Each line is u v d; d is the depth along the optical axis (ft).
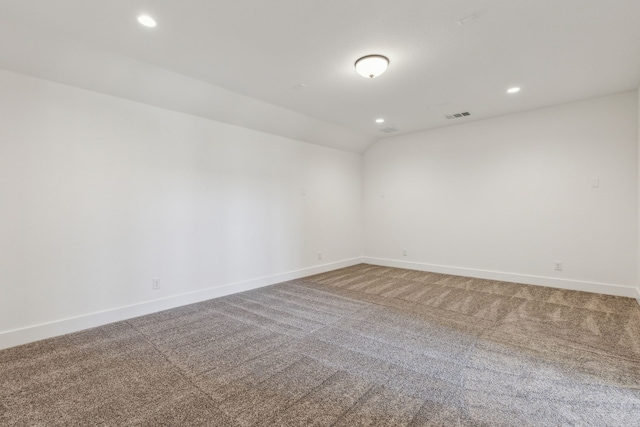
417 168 18.40
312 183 17.79
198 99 11.80
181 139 12.07
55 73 8.94
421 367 7.25
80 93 9.62
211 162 13.04
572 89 11.89
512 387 6.40
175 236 11.87
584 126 13.20
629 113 12.30
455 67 9.93
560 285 13.91
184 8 6.87
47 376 6.86
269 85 11.36
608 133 12.72
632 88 11.85
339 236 19.52
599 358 7.60
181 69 10.01
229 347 8.32
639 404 5.80
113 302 10.26
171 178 11.77
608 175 12.77
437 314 10.88
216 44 8.48
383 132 18.45
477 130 16.07
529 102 13.35
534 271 14.57
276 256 15.72
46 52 8.32
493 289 14.02
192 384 6.55
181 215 12.05
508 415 5.52
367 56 9.08
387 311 11.23
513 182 15.02
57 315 9.15
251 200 14.58
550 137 13.98
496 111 14.55
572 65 9.84
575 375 6.84
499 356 7.76
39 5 6.71
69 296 9.38
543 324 9.84
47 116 9.02
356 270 18.75
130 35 7.99
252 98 12.68
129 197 10.66
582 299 12.30
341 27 7.69
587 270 13.30
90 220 9.81
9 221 8.40
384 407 5.77
